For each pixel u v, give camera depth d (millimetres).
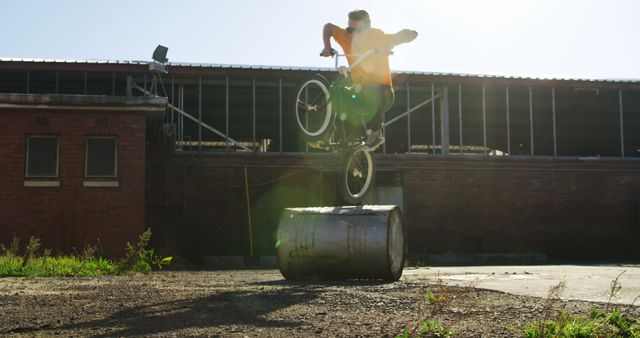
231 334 3852
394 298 5602
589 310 4801
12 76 23016
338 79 7309
